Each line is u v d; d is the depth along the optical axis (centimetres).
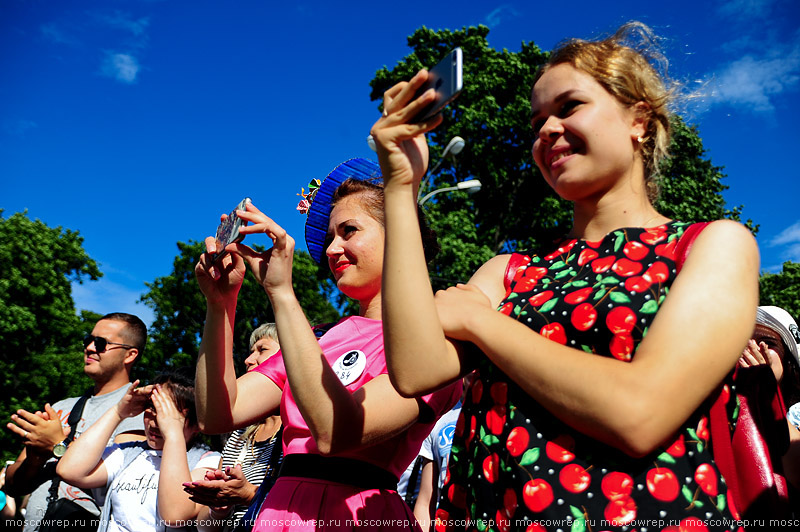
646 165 141
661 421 99
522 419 116
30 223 2988
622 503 105
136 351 459
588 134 130
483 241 1880
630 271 120
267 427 370
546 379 106
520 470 113
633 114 134
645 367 101
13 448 2541
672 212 1631
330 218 212
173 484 296
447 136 1850
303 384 150
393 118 117
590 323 117
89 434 334
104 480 340
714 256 111
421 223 224
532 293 130
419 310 115
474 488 121
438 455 338
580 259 130
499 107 1892
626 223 133
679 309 106
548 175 140
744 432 140
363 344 190
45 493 392
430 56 2030
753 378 173
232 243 169
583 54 136
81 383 2809
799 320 2223
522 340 111
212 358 194
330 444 150
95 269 3206
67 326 2922
